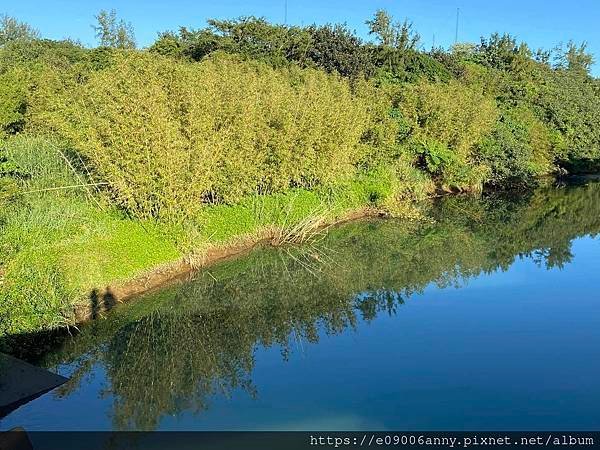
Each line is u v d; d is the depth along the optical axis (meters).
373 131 24.50
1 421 8.16
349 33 37.50
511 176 30.66
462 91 31.53
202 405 8.70
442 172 28.61
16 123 20.33
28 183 14.70
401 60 36.94
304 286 14.79
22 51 36.41
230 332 11.76
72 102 17.27
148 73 14.84
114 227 14.34
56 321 10.33
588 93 42.62
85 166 15.32
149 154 14.00
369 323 12.02
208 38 33.94
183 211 14.70
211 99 15.72
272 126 17.98
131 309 12.13
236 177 16.56
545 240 19.98
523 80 40.41
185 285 13.86
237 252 16.64
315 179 20.56
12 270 10.43
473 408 8.33
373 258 17.53
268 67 30.28
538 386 8.98
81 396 8.96
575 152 37.16
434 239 20.14
